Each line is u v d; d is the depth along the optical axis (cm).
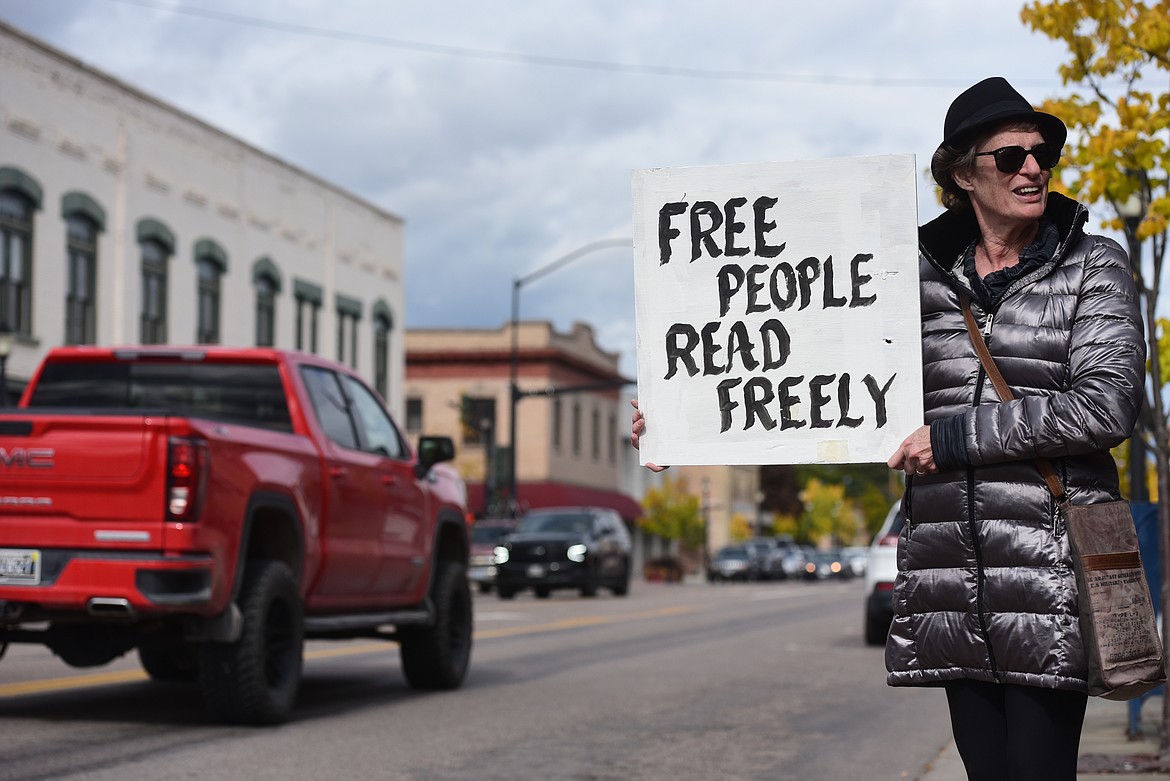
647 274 440
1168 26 853
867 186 425
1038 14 898
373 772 800
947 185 422
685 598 3600
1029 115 398
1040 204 399
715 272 435
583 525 3725
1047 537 383
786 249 430
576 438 6975
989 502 388
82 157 3166
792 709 1125
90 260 3228
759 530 11150
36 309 3009
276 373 1066
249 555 1021
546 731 974
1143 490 1099
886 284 420
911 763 859
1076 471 386
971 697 397
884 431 416
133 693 1137
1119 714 1066
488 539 4028
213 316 3725
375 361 4662
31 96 2988
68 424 897
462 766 826
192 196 3603
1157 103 888
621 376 7738
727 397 431
